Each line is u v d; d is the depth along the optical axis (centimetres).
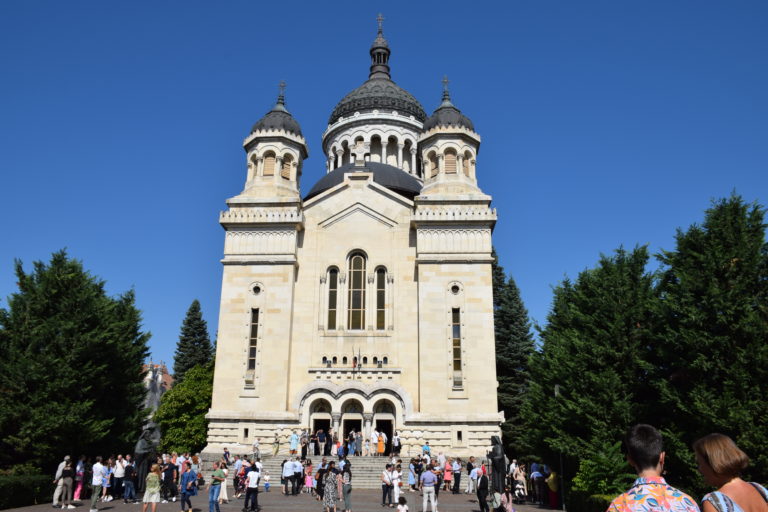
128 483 3253
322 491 3400
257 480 2859
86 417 3638
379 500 3403
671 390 2727
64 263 3938
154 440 3297
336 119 7862
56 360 3497
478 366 4562
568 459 3409
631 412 3112
